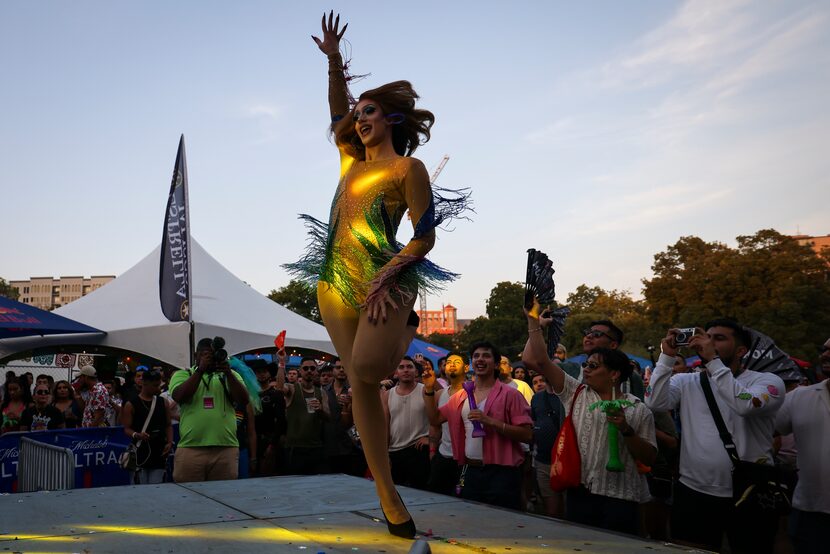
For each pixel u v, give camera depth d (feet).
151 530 8.30
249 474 24.39
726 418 12.30
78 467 22.35
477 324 239.91
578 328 201.77
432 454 20.04
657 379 13.03
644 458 11.91
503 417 16.17
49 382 37.22
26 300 532.32
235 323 42.34
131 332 38.52
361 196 8.58
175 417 26.30
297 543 7.69
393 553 7.27
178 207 39.81
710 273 140.15
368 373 7.79
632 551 7.52
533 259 13.60
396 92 8.97
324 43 10.26
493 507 10.27
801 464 12.88
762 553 11.78
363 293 8.30
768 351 14.39
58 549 7.26
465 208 8.40
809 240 379.35
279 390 25.53
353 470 23.73
